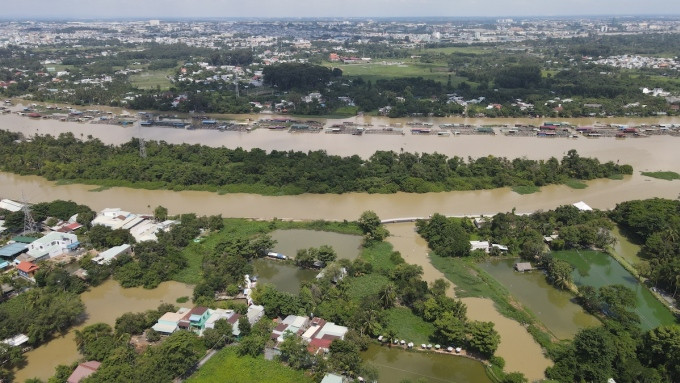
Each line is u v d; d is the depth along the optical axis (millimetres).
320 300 90812
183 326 84188
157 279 100625
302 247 116188
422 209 137000
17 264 106062
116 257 106750
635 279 102000
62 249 111750
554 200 142125
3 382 73750
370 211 123812
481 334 77188
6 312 85438
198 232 121938
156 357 73125
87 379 69188
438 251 111438
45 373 76125
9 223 121812
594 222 119938
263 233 120000
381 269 103375
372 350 81312
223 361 77438
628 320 84062
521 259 109688
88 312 91938
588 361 73688
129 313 85938
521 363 77125
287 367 76062
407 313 89938
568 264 100250
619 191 148125
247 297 94562
